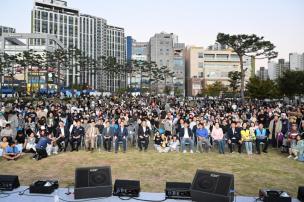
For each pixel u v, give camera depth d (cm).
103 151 1513
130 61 10594
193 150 1517
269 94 5284
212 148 1625
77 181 749
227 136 1575
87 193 745
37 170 1129
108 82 15388
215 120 1731
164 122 1878
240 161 1295
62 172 1099
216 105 3984
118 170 1128
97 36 15950
